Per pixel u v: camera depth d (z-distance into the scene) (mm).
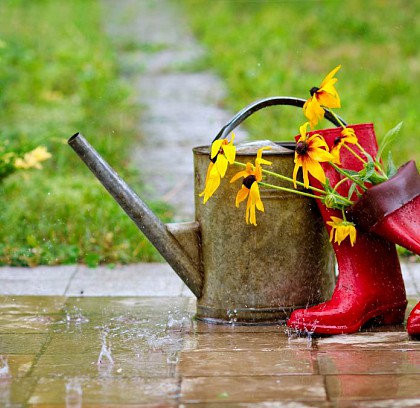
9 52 18781
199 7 28172
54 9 28000
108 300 6926
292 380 4980
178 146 12906
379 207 5680
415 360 5289
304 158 5770
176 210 9852
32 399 4746
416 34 20344
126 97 16016
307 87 15914
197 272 6234
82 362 5371
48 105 15148
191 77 18219
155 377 5066
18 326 6199
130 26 25625
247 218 5781
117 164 11641
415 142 12242
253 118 13898
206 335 5910
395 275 6105
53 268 7969
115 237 8562
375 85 15586
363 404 4602
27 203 9531
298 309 6047
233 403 4645
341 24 21781
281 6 25922
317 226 6133
